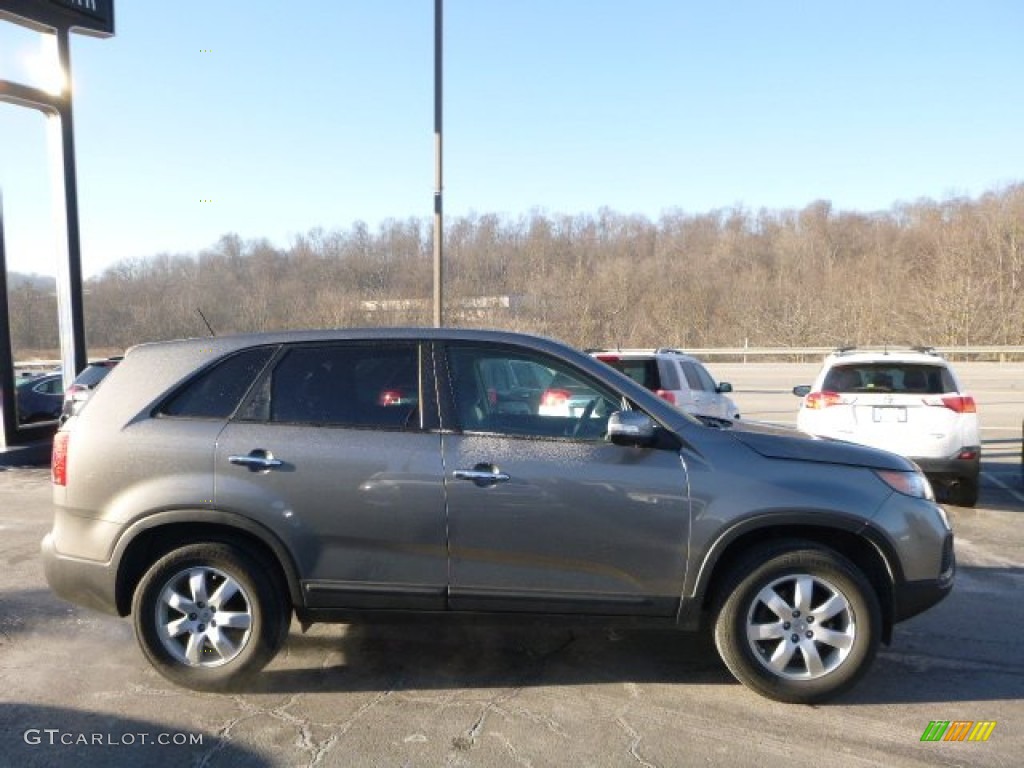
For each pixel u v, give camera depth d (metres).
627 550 3.82
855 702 3.90
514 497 3.81
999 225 45.97
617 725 3.66
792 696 3.83
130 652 4.52
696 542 3.81
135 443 3.95
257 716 3.75
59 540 4.05
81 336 12.70
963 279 41.50
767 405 19.45
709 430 4.00
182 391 4.08
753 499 3.79
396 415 3.99
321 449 3.89
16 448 11.59
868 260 51.72
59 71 12.18
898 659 4.45
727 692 4.01
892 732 3.61
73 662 4.38
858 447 4.18
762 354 32.41
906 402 8.30
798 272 54.09
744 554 3.89
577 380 4.06
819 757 3.38
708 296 49.28
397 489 3.85
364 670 4.27
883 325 41.59
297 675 4.21
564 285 49.84
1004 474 10.74
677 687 4.07
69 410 11.63
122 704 3.88
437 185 14.60
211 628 3.94
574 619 3.89
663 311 47.53
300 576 3.88
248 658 3.90
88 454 3.98
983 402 19.25
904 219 61.31
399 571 3.88
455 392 4.03
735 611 3.83
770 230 63.47
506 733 3.58
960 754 3.42
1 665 4.34
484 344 4.13
